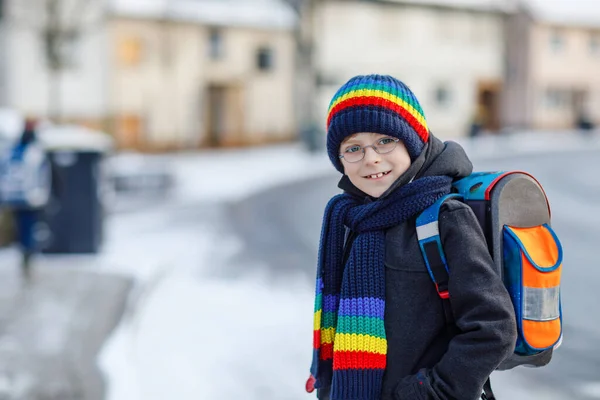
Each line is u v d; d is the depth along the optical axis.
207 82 32.28
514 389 4.67
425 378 1.59
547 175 21.72
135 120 30.44
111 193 15.65
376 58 38.56
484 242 1.63
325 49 36.81
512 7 43.72
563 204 15.23
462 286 1.58
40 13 26.81
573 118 49.06
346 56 37.53
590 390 4.66
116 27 29.31
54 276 7.47
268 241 10.40
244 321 6.14
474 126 36.69
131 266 8.05
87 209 8.64
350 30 37.56
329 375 1.86
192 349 5.30
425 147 1.75
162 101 30.92
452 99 42.12
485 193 1.69
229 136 33.44
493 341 1.52
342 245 1.85
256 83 33.75
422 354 1.65
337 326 1.70
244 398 4.36
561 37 47.50
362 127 1.69
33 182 7.34
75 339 5.20
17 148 7.36
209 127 33.00
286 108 34.91
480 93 45.59
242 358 5.13
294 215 13.20
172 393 4.36
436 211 1.65
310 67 36.06
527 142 40.41
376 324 1.65
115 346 5.10
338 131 1.74
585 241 10.68
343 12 37.25
